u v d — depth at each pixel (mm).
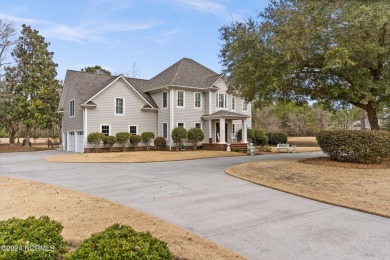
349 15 9602
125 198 7473
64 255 3152
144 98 26406
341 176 9336
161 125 26844
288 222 5547
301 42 10227
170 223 5449
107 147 24047
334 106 15469
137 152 22656
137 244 2979
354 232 4992
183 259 3801
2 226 3361
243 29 12352
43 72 31609
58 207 6398
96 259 2715
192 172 11961
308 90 13648
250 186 8945
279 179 9570
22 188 8484
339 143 11828
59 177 10922
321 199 7137
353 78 11125
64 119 28625
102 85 25578
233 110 29938
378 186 7988
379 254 4105
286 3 11625
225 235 4863
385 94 11492
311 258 3984
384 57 11055
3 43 30125
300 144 36469
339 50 9648
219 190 8383
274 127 43062
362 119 26797
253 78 11891
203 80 28547
